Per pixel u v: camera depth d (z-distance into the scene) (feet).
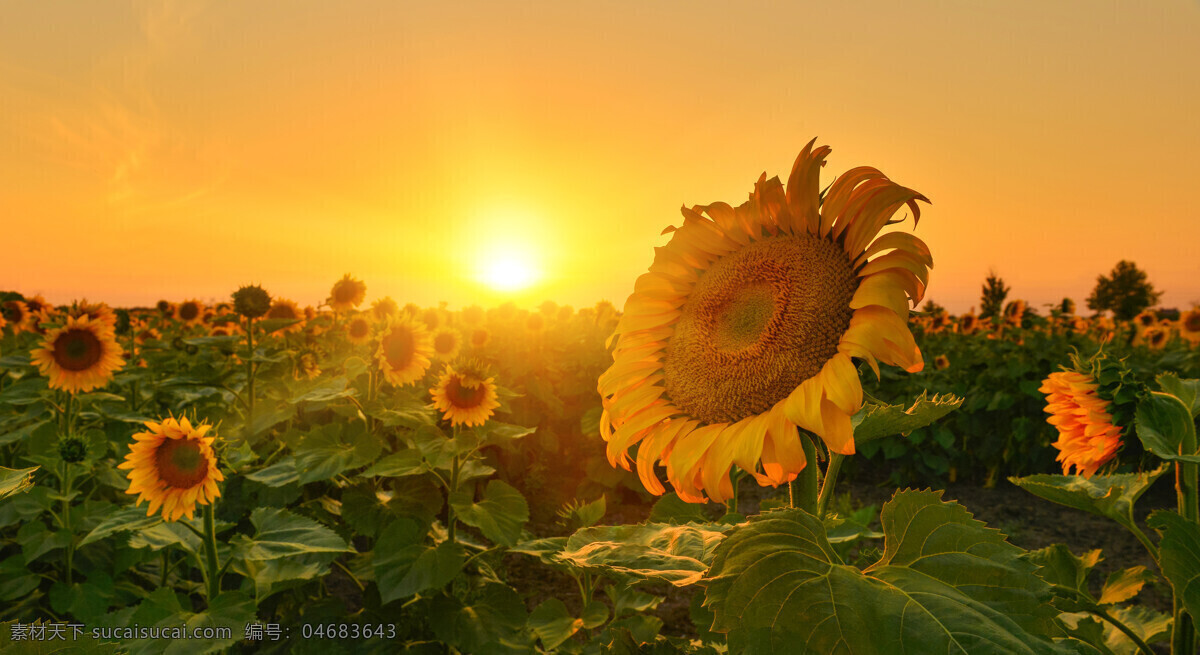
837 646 3.24
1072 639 4.90
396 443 15.10
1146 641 7.19
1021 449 25.98
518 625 10.05
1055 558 6.64
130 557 11.78
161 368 19.06
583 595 10.40
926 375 28.96
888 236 3.70
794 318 4.05
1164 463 5.82
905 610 3.25
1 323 21.71
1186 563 5.07
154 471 8.55
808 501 4.12
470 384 10.74
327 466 10.02
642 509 21.48
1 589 10.41
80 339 13.62
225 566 9.00
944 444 24.95
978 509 22.70
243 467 11.89
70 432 12.43
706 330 4.57
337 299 19.60
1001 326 34.94
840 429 3.53
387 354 12.69
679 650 5.39
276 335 18.11
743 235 4.99
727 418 4.20
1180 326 34.99
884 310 3.62
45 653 3.19
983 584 3.52
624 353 5.17
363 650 9.58
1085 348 29.78
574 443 23.79
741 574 3.56
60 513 12.75
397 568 9.50
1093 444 5.89
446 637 9.40
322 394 11.14
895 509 3.94
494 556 11.45
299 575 9.43
